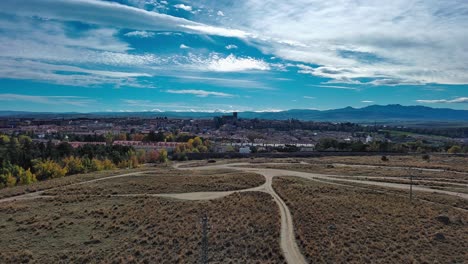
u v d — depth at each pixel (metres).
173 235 46.00
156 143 198.38
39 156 116.50
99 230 49.25
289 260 38.12
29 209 60.00
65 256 40.91
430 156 140.25
